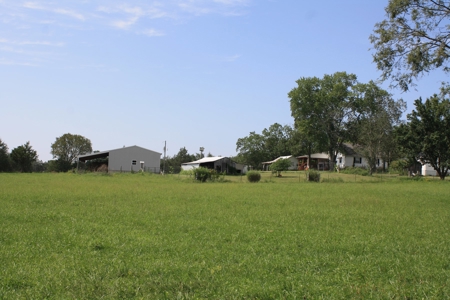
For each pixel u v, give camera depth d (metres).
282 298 6.21
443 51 19.25
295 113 83.56
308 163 94.44
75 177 48.72
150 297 6.19
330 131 82.69
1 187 27.44
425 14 19.66
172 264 7.88
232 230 11.73
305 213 15.84
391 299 6.27
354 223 13.59
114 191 25.34
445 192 29.34
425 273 7.56
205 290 6.49
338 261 8.38
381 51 20.88
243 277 7.18
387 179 51.81
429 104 52.31
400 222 13.95
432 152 51.72
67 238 10.13
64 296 6.20
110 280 6.93
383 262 8.31
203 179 44.19
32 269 7.45
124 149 75.31
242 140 121.50
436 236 11.41
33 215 14.13
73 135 117.00
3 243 9.59
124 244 9.58
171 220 13.45
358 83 82.25
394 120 75.56
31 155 83.81
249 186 34.59
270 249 9.34
